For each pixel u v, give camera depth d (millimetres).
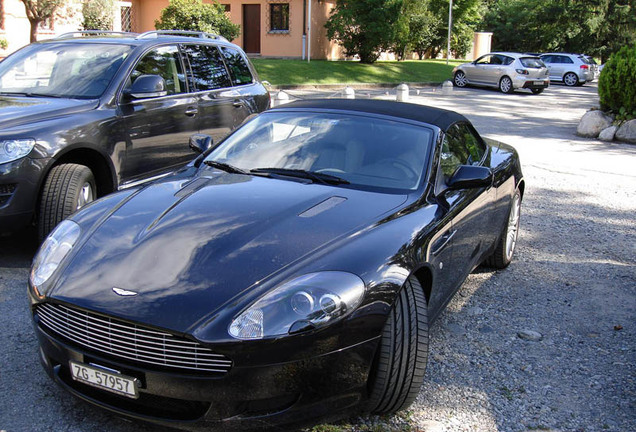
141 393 2730
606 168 10320
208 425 2664
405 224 3318
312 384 2684
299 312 2641
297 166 3938
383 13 28656
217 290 2732
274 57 29953
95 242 3150
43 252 3207
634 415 3238
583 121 14023
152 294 2740
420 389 3344
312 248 2973
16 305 4293
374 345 2807
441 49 43844
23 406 3123
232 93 7176
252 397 2619
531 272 5406
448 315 4445
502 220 5000
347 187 3695
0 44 17359
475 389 3447
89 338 2795
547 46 47594
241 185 3695
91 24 18344
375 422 3080
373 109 4402
